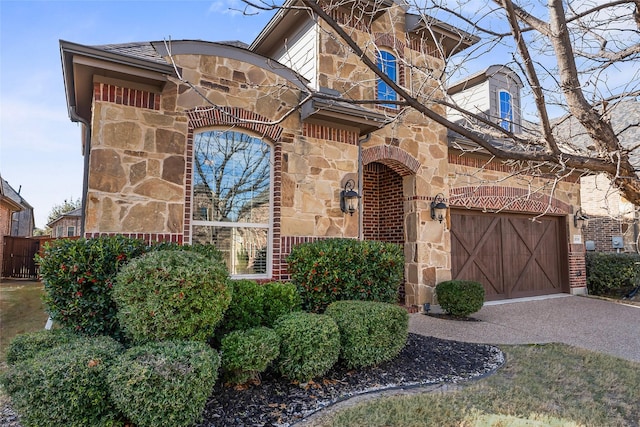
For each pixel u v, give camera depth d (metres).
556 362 5.79
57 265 4.61
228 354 4.25
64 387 3.20
